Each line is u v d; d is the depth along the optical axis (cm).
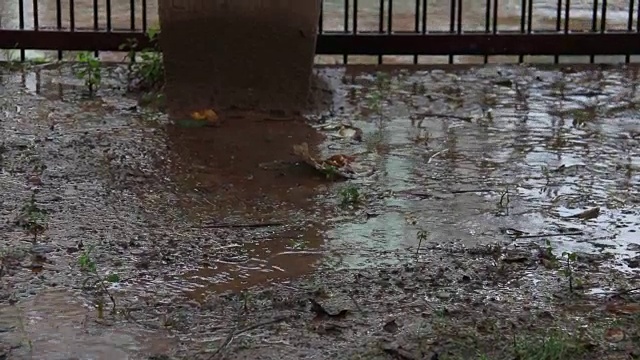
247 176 689
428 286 517
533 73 974
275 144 757
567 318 484
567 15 1003
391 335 463
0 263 537
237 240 578
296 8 818
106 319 477
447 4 1387
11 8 1314
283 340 458
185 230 592
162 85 878
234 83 836
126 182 670
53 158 710
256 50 828
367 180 684
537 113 847
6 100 853
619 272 538
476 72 975
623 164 720
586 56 1063
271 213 623
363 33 973
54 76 933
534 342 455
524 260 550
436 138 776
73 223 597
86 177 676
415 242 576
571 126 812
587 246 573
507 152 744
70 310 486
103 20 1245
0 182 660
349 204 638
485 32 984
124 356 442
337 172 690
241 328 470
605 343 459
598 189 668
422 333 465
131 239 575
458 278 527
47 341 454
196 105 837
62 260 543
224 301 498
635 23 1265
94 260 543
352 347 452
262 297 502
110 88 895
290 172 698
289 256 556
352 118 827
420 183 678
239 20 821
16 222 593
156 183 671
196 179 680
